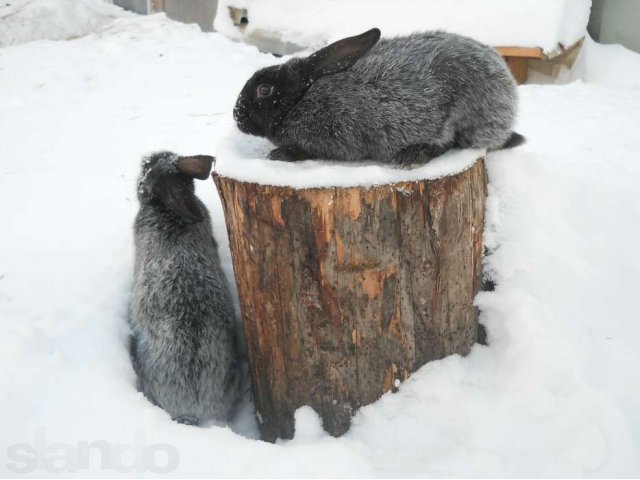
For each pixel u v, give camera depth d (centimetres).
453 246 96
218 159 100
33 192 150
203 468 83
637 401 93
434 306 97
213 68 245
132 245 127
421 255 94
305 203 90
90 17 326
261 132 105
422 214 92
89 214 140
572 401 92
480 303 103
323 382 98
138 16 342
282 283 95
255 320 100
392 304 95
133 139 178
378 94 98
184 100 209
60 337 103
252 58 260
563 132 174
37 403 92
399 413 97
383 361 97
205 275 110
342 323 95
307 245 92
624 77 232
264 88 101
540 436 90
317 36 254
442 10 226
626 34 248
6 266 122
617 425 88
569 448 88
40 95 216
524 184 108
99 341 105
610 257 107
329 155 102
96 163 164
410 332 97
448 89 97
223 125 185
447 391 97
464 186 95
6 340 99
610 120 183
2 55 259
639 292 105
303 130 101
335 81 100
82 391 94
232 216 96
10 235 133
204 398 107
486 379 98
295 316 96
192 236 111
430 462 90
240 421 112
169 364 106
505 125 102
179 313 106
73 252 126
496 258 104
